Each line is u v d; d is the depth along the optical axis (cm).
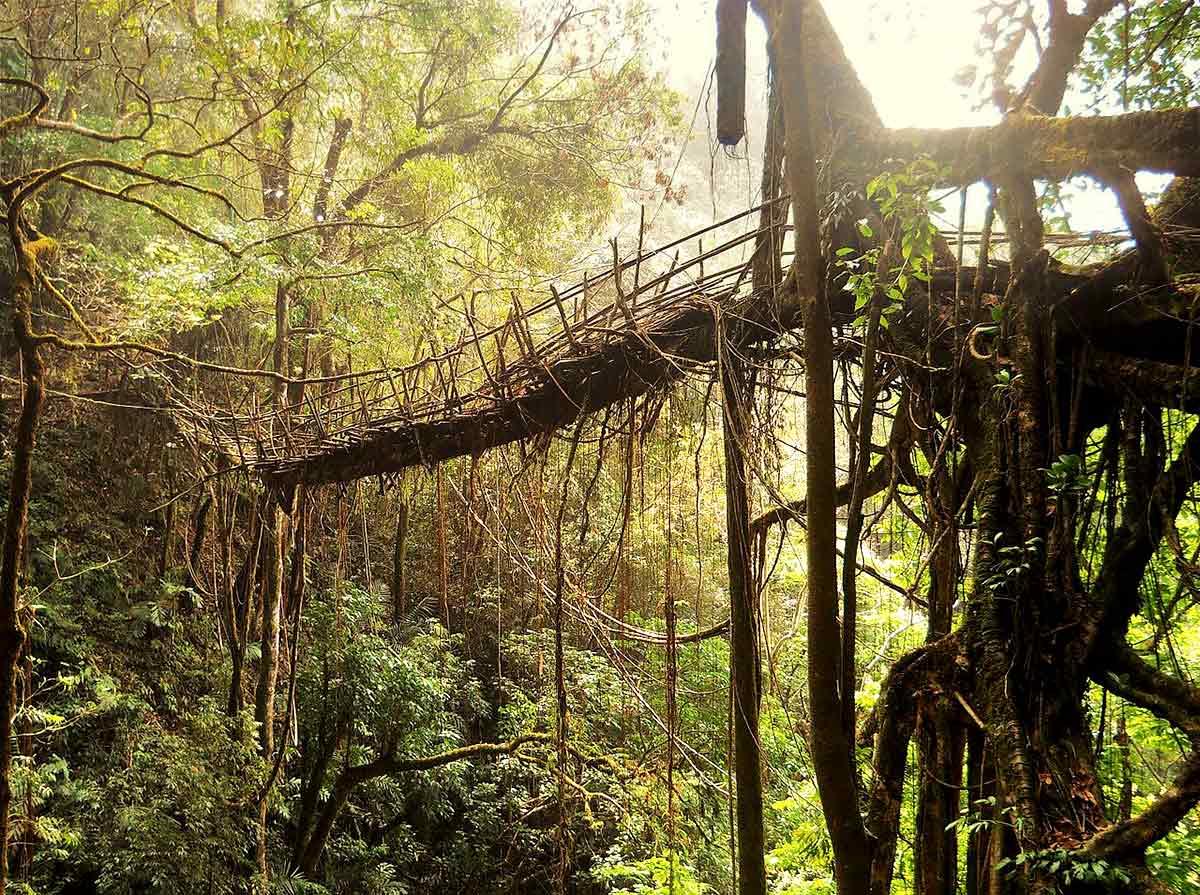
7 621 533
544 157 1279
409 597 1112
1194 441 251
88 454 1114
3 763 522
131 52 1132
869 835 226
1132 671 240
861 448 264
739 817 363
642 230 394
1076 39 251
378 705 987
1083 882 209
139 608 1036
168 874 788
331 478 661
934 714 263
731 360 364
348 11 1123
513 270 1133
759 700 365
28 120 575
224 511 919
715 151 338
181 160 1081
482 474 587
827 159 296
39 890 773
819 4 304
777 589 618
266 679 973
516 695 1027
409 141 1120
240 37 760
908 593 307
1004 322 269
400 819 1142
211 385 1148
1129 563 246
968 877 261
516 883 1033
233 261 866
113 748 926
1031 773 229
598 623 452
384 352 1009
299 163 1320
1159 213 270
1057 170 222
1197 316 236
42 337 577
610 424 518
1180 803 209
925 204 241
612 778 877
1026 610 250
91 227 1084
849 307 322
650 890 655
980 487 270
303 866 959
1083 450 267
